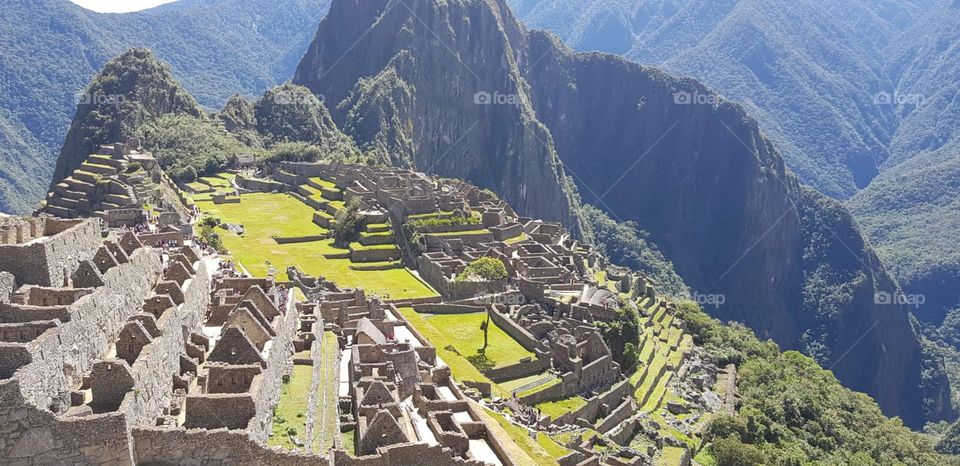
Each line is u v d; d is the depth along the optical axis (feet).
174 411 159.53
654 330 549.95
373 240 540.52
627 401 389.19
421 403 230.89
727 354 573.33
